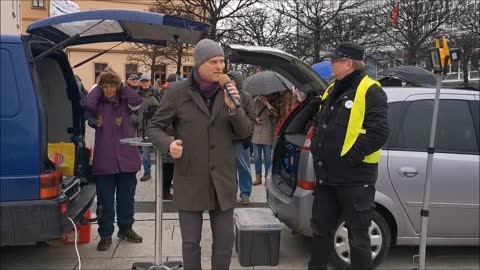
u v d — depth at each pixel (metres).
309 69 4.97
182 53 19.50
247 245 4.55
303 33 24.34
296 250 5.07
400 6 26.48
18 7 20.50
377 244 4.36
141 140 4.27
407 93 4.58
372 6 28.70
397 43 27.19
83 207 4.58
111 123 4.91
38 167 3.81
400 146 4.44
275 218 4.76
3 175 3.76
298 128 5.17
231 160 3.24
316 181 3.78
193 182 3.17
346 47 3.57
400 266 4.68
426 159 4.39
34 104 3.81
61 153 4.88
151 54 21.22
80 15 4.15
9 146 3.77
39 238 3.81
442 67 4.04
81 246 5.19
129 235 5.27
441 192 4.40
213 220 3.28
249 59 5.05
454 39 25.91
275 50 4.85
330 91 3.79
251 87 7.27
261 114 7.62
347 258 4.32
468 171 4.42
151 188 8.05
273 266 4.61
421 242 4.17
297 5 24.06
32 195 3.80
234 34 20.67
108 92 4.87
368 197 3.58
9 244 3.77
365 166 3.54
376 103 3.46
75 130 5.34
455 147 4.49
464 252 5.13
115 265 4.63
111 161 4.90
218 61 3.11
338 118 3.56
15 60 3.80
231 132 3.26
